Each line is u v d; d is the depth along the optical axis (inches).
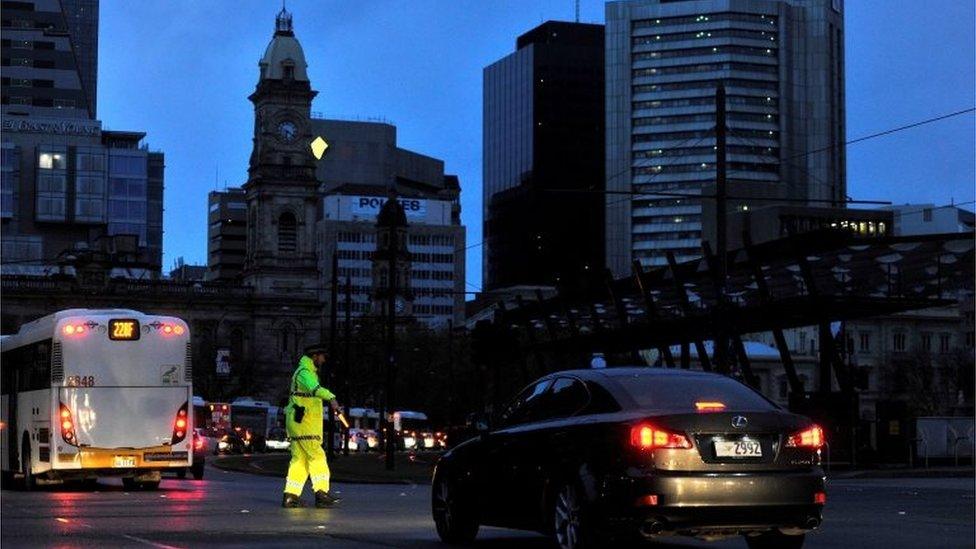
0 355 1461.6
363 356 6200.8
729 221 6304.1
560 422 618.8
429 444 5477.4
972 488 1300.4
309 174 7490.2
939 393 5044.3
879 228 6353.3
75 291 7357.3
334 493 1269.7
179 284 7460.6
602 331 2399.1
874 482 1505.9
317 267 7519.7
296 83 7455.7
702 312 2471.7
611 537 581.3
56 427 1246.9
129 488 1317.7
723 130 1596.9
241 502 1023.6
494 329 1862.7
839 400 1956.2
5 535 711.1
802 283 2256.4
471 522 687.1
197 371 6948.8
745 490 569.6
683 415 573.3
